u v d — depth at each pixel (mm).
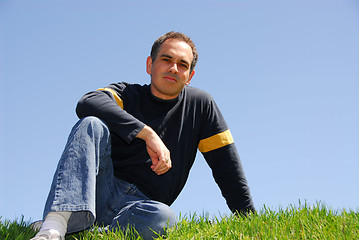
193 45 3074
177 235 2275
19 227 2383
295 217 2455
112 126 2447
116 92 2850
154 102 2908
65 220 1991
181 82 2867
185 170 2977
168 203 2971
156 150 2387
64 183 2014
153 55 2979
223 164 3018
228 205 3027
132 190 2613
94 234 2242
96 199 2434
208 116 3051
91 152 2139
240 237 2172
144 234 2311
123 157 2777
